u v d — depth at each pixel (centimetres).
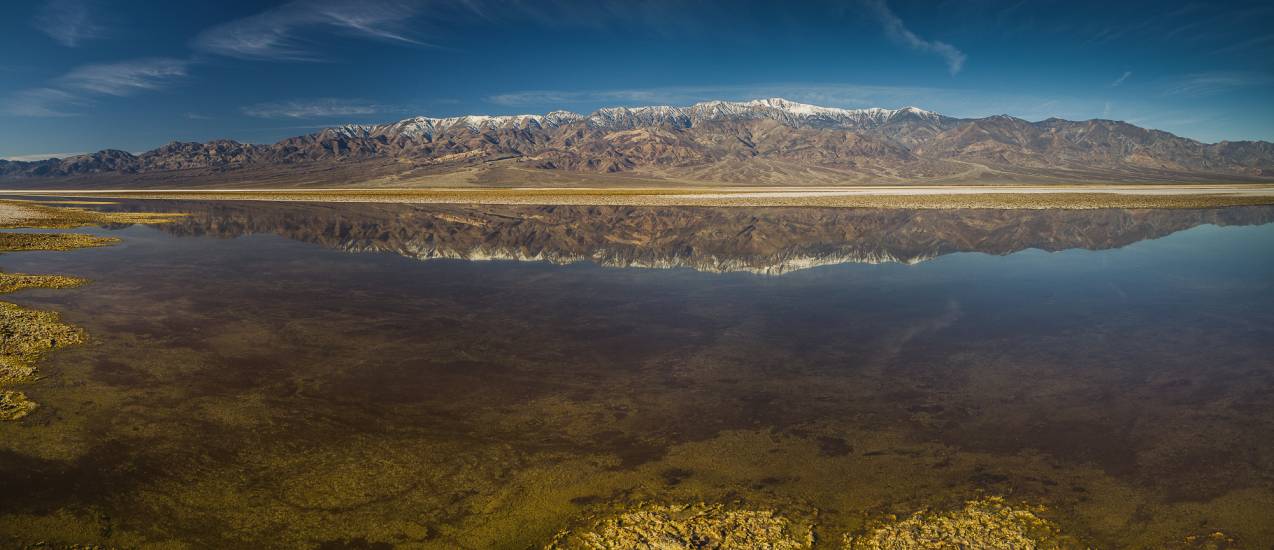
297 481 788
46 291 1964
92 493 760
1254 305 1772
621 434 921
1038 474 802
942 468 818
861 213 5144
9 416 970
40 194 12294
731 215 5025
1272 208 5519
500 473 805
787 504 730
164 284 2106
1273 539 657
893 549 641
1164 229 3900
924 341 1416
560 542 659
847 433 923
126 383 1130
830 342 1403
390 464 830
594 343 1393
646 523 687
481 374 1184
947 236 3553
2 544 655
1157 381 1144
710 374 1185
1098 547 647
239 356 1295
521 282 2148
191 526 695
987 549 641
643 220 4628
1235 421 959
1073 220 4478
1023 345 1383
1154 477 793
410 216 5175
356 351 1330
